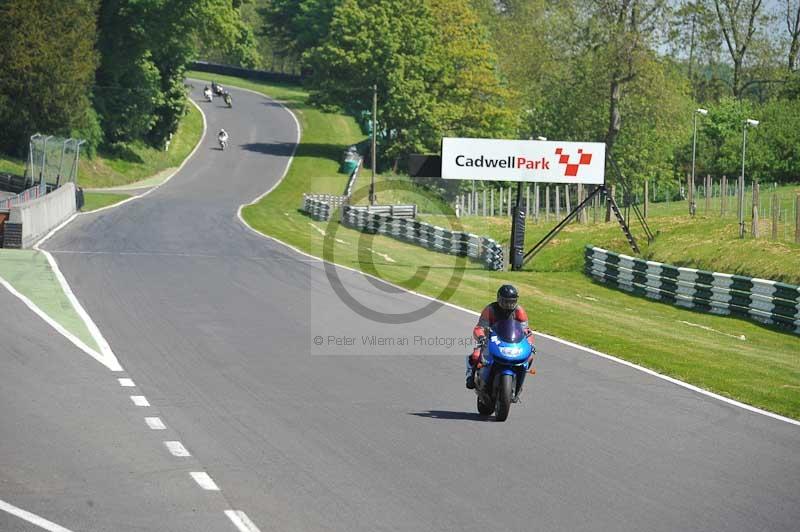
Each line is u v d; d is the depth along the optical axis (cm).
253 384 3697
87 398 3369
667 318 7156
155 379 3719
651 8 16062
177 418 3128
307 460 2683
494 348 3219
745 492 2523
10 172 15325
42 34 16500
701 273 7831
